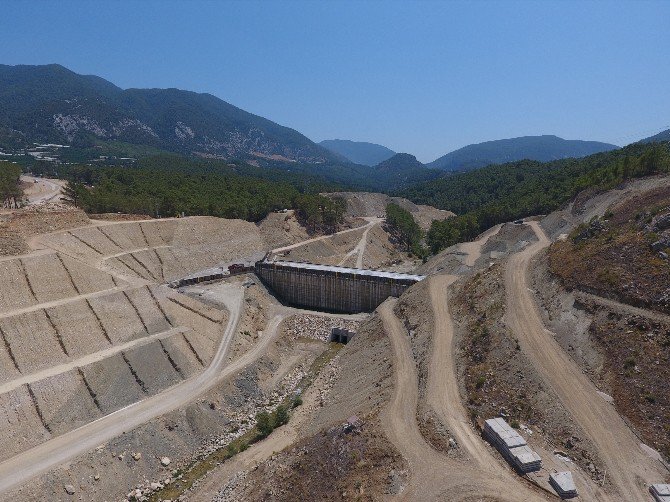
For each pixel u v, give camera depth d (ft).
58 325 271.69
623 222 296.51
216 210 558.97
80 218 416.46
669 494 145.18
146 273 406.00
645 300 221.46
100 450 216.13
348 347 331.36
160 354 285.64
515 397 200.23
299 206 644.69
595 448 168.45
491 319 260.21
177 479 217.56
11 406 219.00
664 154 425.69
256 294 418.72
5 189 461.78
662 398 179.63
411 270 553.23
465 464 167.43
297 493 171.63
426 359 247.09
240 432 252.01
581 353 218.18
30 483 193.16
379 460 173.58
